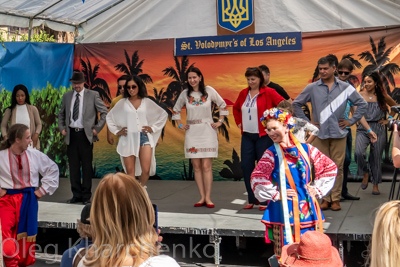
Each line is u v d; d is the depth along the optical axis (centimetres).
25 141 571
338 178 662
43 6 852
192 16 896
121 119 712
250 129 675
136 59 934
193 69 699
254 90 674
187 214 679
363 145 759
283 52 870
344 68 695
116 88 947
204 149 706
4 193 573
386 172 851
